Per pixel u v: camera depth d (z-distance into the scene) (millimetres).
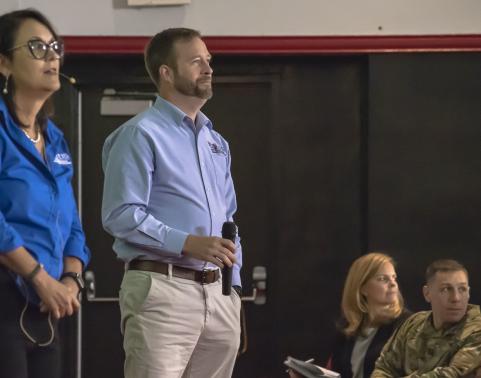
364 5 13852
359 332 10367
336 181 14219
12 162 6254
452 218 13898
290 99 14258
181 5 13742
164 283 7168
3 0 13578
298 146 14234
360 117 14250
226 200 7867
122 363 14133
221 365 7594
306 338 14125
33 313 6238
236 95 14297
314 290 14156
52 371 6359
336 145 14242
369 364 10172
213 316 7363
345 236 14195
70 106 14086
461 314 9375
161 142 7273
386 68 13898
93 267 14156
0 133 6223
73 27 13688
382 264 10359
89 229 14172
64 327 13953
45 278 6148
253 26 13781
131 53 13703
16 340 6117
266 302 14188
